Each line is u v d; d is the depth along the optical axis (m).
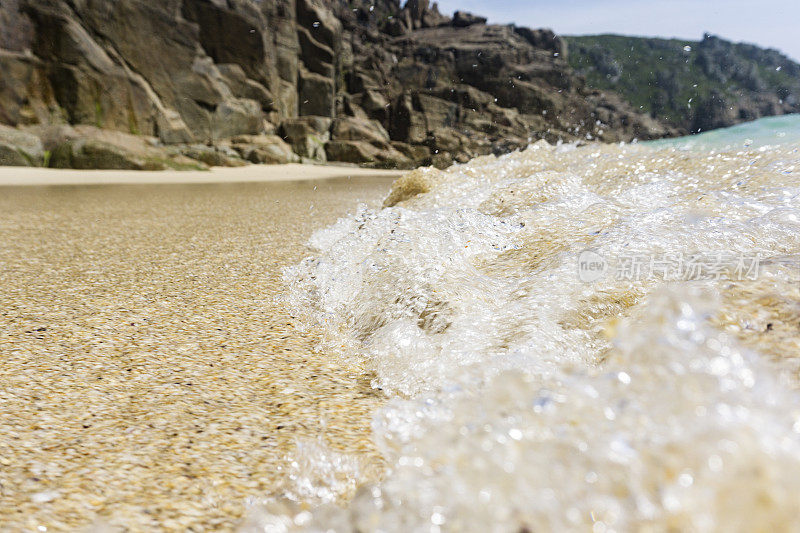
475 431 0.98
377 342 1.71
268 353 1.72
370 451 1.11
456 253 2.22
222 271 2.77
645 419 0.85
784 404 0.83
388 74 28.09
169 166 14.14
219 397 1.40
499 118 27.31
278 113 21.22
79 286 2.47
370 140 22.19
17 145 13.12
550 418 0.94
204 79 17.66
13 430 1.19
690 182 2.86
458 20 35.69
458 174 4.43
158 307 2.17
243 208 5.62
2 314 2.04
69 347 1.72
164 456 1.11
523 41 34.06
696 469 0.73
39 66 14.42
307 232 3.94
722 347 0.97
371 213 3.92
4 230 4.08
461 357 1.46
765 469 0.70
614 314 1.52
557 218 2.57
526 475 0.84
